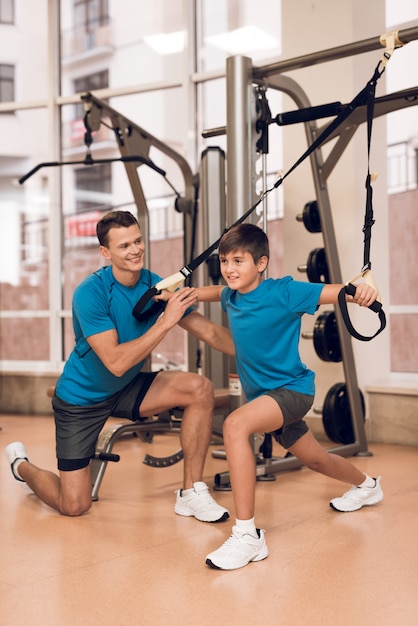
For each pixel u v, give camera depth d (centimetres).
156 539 246
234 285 230
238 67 323
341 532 253
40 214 627
